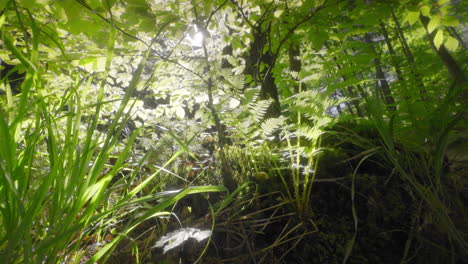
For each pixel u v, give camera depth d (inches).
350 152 74.0
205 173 77.7
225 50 92.4
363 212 59.5
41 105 31.9
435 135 59.4
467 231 52.4
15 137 32.8
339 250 52.9
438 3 69.0
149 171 87.4
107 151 32.9
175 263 49.6
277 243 53.3
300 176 66.1
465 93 55.9
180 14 58.0
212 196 66.9
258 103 60.7
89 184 32.4
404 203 59.6
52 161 31.3
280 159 64.5
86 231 38.3
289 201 59.7
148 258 49.7
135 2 50.2
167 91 82.9
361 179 63.9
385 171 68.5
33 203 27.3
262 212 60.2
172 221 61.9
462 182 63.7
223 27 71.5
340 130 84.0
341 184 62.5
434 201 55.4
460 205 55.7
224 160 66.2
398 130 68.6
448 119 60.1
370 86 72.4
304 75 65.0
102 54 64.8
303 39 109.1
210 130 148.5
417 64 77.8
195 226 56.8
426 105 67.7
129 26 56.9
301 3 83.1
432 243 51.8
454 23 69.2
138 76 34.2
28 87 29.7
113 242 33.5
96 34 55.2
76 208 31.4
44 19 59.9
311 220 57.8
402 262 50.9
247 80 100.3
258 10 77.5
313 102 57.4
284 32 118.5
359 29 85.7
